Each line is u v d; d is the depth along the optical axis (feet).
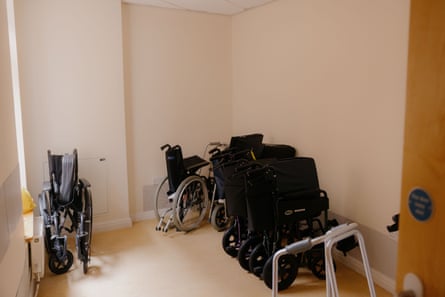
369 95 9.89
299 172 10.06
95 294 9.57
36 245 9.37
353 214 10.71
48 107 12.53
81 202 11.46
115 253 12.01
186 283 10.11
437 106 2.38
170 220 14.20
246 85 15.62
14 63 11.25
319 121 11.80
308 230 10.48
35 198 12.58
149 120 14.90
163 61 14.90
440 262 2.41
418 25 2.47
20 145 11.60
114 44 13.37
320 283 10.02
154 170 15.23
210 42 15.84
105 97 13.43
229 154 12.84
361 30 9.99
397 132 9.16
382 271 9.82
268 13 13.88
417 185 2.53
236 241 11.80
